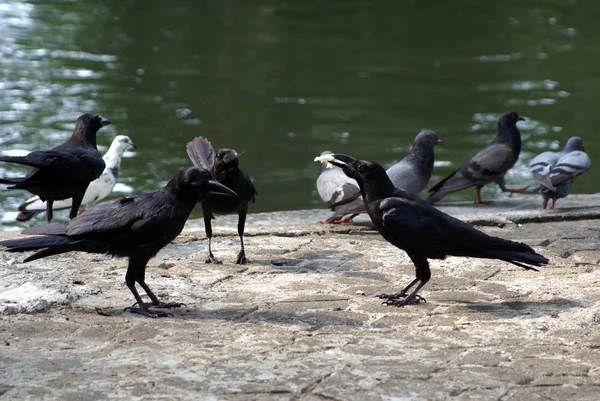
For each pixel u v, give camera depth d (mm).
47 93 30672
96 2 48125
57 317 9164
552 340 8680
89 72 34125
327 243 12961
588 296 10219
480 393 7328
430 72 35844
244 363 7883
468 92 32875
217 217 15414
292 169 24438
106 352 8125
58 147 12984
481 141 27000
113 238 9211
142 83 32812
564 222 14375
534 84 34094
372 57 38219
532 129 28359
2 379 7406
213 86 33031
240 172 11625
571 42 41438
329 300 10023
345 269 11523
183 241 13039
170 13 46188
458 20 46156
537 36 42719
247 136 27094
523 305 9914
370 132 27688
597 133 27906
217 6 47969
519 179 24203
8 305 9297
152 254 9438
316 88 33188
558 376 7746
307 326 9039
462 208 16547
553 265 11719
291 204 21984
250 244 12906
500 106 30922
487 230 13828
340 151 25734
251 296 10156
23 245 8930
